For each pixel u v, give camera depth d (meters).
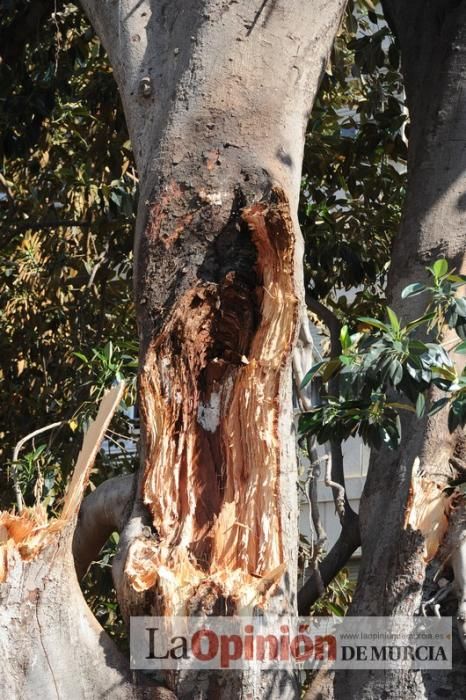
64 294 8.92
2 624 3.54
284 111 4.29
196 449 4.10
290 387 4.13
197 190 4.11
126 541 3.89
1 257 9.25
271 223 3.96
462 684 4.31
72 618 3.67
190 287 4.06
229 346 4.14
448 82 5.71
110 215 7.61
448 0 6.00
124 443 8.21
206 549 3.94
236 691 3.65
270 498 3.96
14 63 7.58
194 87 4.27
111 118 7.92
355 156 8.11
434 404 4.46
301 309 4.09
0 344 8.89
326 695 4.39
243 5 4.42
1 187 9.50
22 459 6.77
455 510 4.48
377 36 7.62
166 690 3.68
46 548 3.62
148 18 4.62
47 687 3.55
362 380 4.27
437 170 5.51
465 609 4.34
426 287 4.44
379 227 8.20
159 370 4.07
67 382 8.30
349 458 11.98
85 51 7.98
